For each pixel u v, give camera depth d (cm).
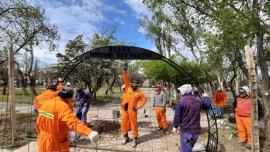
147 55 574
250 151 546
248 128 570
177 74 1434
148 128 817
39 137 303
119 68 1811
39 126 306
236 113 610
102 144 618
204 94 490
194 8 758
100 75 1755
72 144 601
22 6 1264
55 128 292
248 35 591
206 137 680
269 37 752
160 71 1477
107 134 725
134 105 614
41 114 299
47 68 1802
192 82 571
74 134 648
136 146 602
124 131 633
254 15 565
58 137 296
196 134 430
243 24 534
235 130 756
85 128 267
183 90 445
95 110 1330
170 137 694
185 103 428
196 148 537
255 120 387
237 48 637
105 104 1731
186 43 1655
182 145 433
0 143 587
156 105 762
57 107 287
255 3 609
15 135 614
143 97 626
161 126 774
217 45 649
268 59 848
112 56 586
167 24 1678
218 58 812
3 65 1573
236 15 559
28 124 816
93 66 1667
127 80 664
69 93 303
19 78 2195
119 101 1945
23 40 1404
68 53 1753
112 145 609
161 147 593
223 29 585
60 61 1684
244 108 583
